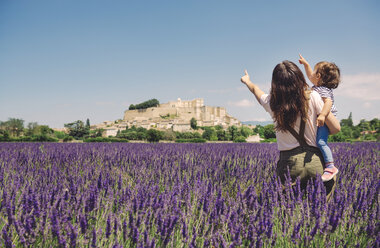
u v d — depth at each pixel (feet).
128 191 7.54
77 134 308.19
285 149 7.55
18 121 279.28
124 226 5.35
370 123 386.32
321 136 7.27
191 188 8.68
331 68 7.73
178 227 6.07
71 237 5.00
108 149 25.93
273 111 7.39
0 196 7.47
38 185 8.59
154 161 15.40
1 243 4.95
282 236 6.06
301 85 7.00
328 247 5.61
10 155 18.39
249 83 8.57
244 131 336.29
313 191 6.54
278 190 7.02
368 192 7.49
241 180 11.59
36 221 5.83
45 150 24.64
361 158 18.56
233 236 5.57
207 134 270.87
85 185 8.85
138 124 375.25
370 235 5.79
